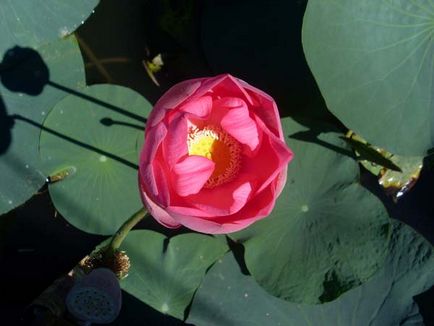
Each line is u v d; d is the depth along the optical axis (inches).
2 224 34.3
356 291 32.0
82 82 32.3
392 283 32.1
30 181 31.5
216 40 34.0
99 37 36.3
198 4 35.7
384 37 30.0
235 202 25.3
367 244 31.1
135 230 32.5
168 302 32.1
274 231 31.4
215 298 31.6
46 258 34.6
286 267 31.1
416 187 37.1
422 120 31.0
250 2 34.1
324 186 31.6
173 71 36.3
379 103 30.6
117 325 32.1
